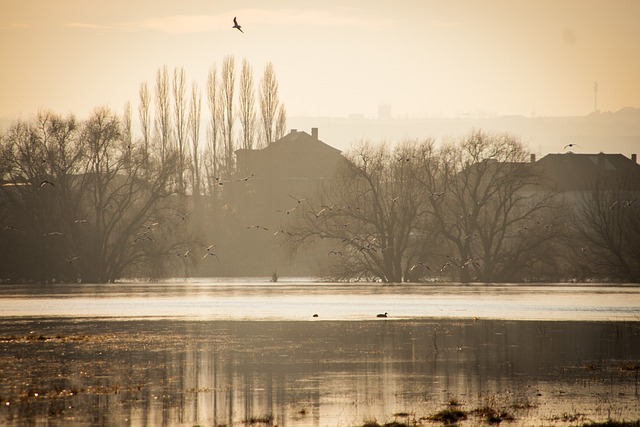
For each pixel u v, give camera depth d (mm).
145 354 105688
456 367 97688
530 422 72938
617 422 71875
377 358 103125
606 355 105750
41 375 92250
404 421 73562
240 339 118750
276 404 79938
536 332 126562
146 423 73438
